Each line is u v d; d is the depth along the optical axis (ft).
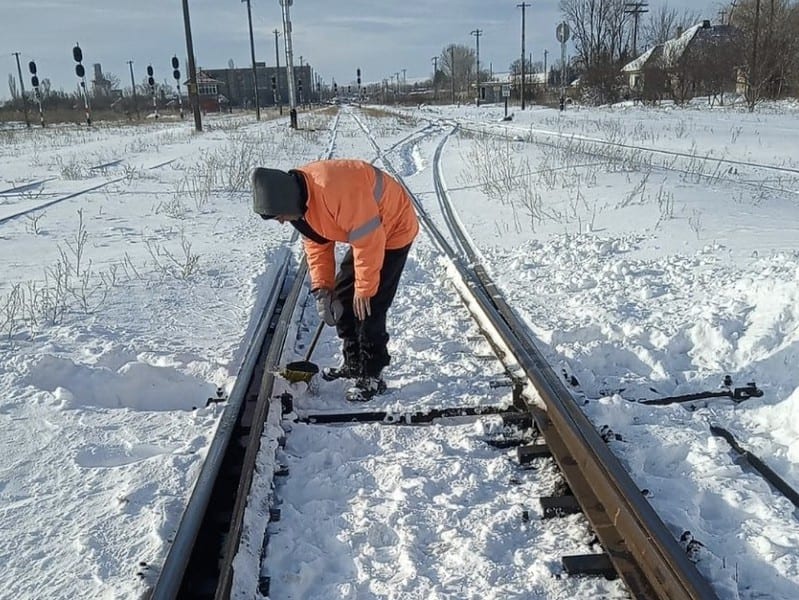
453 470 12.14
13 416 14.37
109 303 22.50
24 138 132.87
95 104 386.32
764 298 18.45
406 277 25.46
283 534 10.43
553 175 44.34
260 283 24.94
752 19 162.71
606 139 78.23
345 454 12.95
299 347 18.84
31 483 11.98
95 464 12.71
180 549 9.54
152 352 17.85
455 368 16.79
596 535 10.16
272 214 13.25
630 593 8.95
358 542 10.37
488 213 37.50
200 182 52.26
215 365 17.04
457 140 90.17
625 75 203.31
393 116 184.96
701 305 19.44
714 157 58.39
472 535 10.39
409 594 9.25
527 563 9.79
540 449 12.60
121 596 9.16
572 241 28.96
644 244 27.76
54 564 9.86
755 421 13.58
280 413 13.91
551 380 14.64
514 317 19.58
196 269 26.91
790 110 135.03
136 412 14.75
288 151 77.66
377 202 14.03
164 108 375.25
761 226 29.73
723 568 9.12
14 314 20.79
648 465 12.16
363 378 15.29
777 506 10.61
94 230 36.17
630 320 18.65
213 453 12.26
